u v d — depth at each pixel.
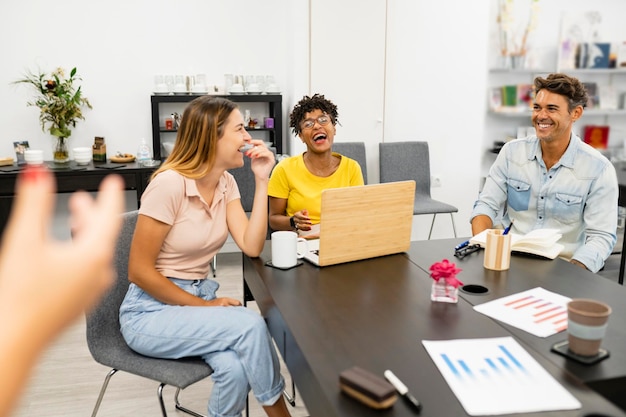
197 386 2.31
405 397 0.95
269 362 1.52
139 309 1.64
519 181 2.29
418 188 4.11
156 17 3.96
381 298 1.44
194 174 1.68
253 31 4.12
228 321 1.53
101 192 0.24
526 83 5.07
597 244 2.02
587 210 2.15
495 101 4.96
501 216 2.54
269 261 1.74
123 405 2.16
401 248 1.84
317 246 1.87
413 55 4.07
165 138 4.09
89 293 0.22
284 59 4.20
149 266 1.61
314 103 2.26
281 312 1.34
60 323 0.21
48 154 3.95
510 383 1.00
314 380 1.03
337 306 1.38
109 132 4.02
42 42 3.82
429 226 4.39
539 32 4.99
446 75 4.17
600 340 1.09
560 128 2.10
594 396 0.96
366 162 4.10
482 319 1.31
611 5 5.09
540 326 1.26
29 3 3.76
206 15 4.03
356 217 1.71
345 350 1.14
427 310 1.36
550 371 1.05
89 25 3.87
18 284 0.21
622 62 5.12
